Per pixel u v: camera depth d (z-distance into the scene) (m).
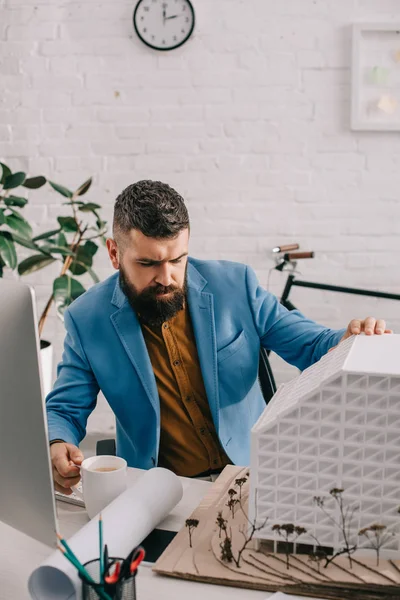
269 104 3.12
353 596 0.92
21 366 0.93
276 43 3.07
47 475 0.95
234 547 1.03
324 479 0.99
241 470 1.32
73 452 1.30
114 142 3.19
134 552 0.83
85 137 3.20
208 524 1.11
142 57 3.12
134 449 1.60
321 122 3.12
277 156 3.16
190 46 3.10
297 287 3.24
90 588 0.81
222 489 1.23
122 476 1.17
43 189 3.24
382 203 3.16
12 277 3.30
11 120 3.20
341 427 0.97
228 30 3.08
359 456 0.97
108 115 3.17
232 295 1.68
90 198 3.23
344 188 3.16
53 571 0.94
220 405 1.61
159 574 1.00
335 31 3.05
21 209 3.25
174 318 1.60
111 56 3.13
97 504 1.17
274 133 3.14
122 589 0.81
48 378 2.89
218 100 3.13
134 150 3.19
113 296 1.59
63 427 1.45
